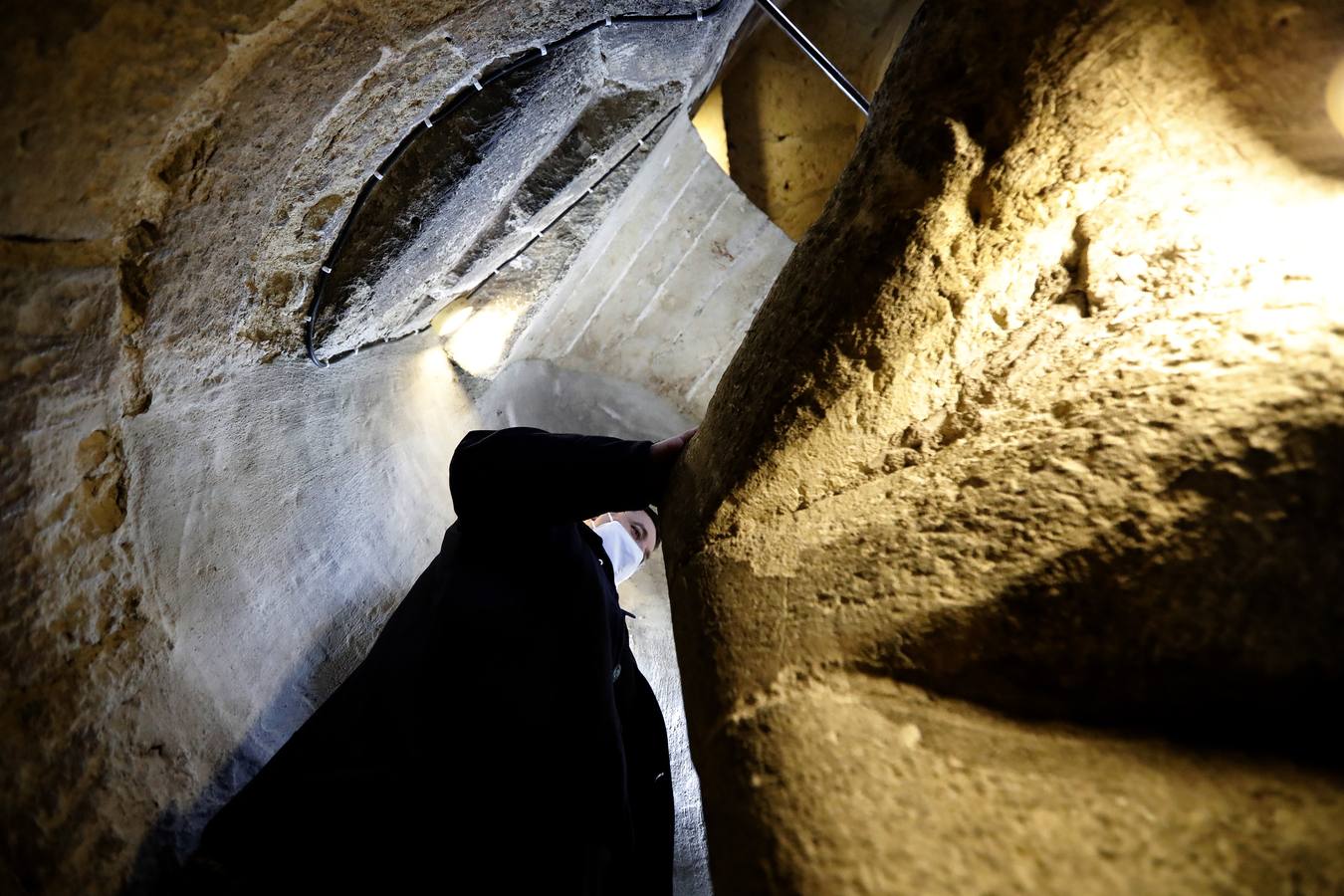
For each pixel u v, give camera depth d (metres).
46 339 0.89
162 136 0.87
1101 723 0.57
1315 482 0.52
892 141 0.79
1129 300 0.71
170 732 1.17
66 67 0.73
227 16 0.80
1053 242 0.75
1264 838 0.47
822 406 0.83
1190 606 0.55
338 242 1.32
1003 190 0.74
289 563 1.54
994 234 0.76
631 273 2.81
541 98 1.49
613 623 1.50
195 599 1.25
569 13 1.36
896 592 0.69
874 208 0.80
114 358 1.00
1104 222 0.72
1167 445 0.60
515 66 1.33
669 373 3.04
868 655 0.67
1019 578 0.63
